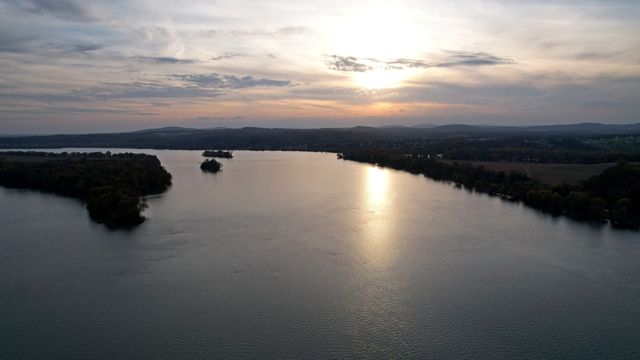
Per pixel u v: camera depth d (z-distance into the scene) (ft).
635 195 329.31
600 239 271.69
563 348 160.04
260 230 285.84
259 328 171.01
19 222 298.97
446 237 274.16
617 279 212.84
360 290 201.05
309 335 166.91
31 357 153.58
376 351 157.99
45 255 238.07
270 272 219.00
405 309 184.96
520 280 211.82
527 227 297.53
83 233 274.57
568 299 193.36
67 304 186.91
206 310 183.11
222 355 155.74
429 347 160.15
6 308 183.52
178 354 156.04
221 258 236.02
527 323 175.11
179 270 220.02
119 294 195.42
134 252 243.19
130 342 161.99
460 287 204.54
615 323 175.11
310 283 207.51
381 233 281.13
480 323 175.11
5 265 224.33
